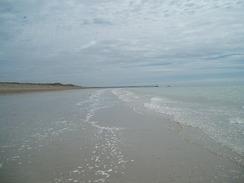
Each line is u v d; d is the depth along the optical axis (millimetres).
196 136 5305
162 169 3389
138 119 7805
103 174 3211
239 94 21031
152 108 10789
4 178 3061
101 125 6812
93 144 4773
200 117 7742
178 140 5027
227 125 6320
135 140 5094
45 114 9078
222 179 3031
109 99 17766
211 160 3748
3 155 4055
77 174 3205
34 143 4836
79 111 10023
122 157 3957
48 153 4164
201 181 2975
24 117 8312
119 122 7297
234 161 3682
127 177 3107
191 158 3861
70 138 5281
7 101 14898
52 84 70938
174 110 9766
